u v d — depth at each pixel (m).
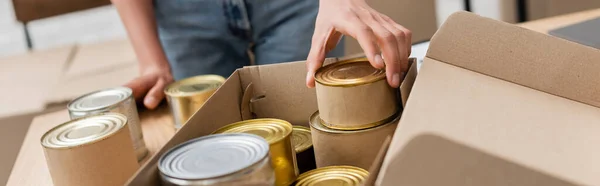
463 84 0.65
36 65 2.30
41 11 2.25
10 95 1.98
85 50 2.45
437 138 0.55
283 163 0.64
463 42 0.68
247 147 0.55
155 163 0.57
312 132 0.71
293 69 0.81
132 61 2.14
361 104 0.67
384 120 0.68
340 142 0.68
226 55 1.41
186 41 1.37
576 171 0.54
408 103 0.60
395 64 0.69
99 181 0.71
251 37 1.40
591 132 0.59
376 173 0.53
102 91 0.93
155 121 1.05
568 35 1.06
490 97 0.63
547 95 0.65
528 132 0.58
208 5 1.32
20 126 1.79
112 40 2.58
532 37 0.66
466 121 0.58
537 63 0.66
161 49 1.26
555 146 0.57
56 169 0.71
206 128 0.70
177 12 1.33
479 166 0.53
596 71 0.64
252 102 0.83
